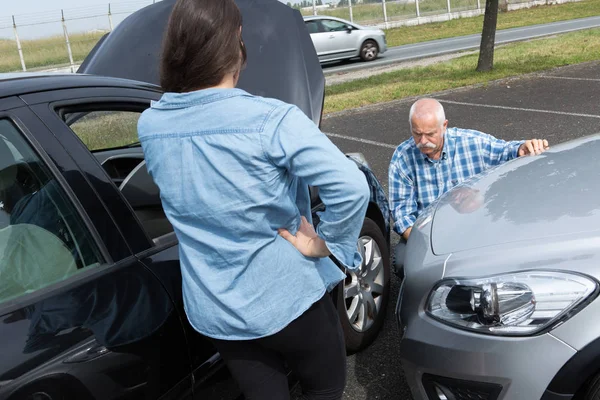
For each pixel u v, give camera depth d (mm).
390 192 3520
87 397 1559
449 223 2656
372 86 12492
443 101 10109
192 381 1937
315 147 1446
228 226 1523
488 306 2135
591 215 2289
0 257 1641
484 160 3447
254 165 1466
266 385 1720
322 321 1688
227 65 1523
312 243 1607
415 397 2418
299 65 3479
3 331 1500
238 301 1567
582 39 16266
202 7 1490
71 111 1954
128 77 3529
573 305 2025
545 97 9500
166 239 2062
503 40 20062
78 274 1746
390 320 3539
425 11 34469
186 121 1522
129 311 1747
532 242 2238
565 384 1998
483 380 2135
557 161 2936
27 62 26438
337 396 1829
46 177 1780
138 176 2572
